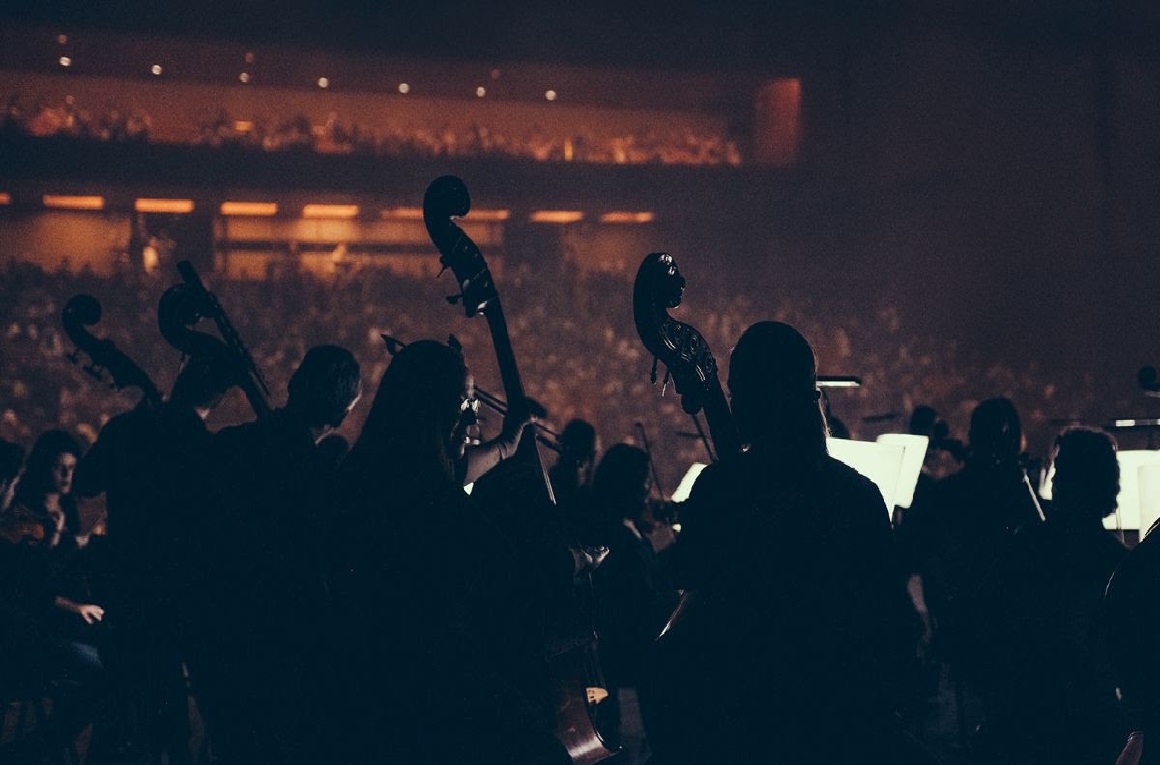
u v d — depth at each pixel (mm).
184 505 2764
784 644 2242
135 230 22344
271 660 2484
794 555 2252
